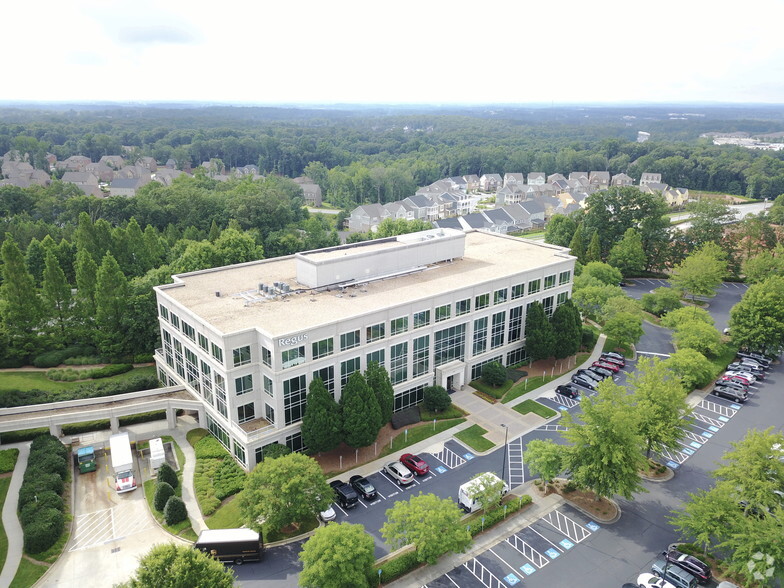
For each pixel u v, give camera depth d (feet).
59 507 171.53
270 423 197.06
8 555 155.43
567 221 465.47
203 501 176.45
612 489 166.71
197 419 229.04
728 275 418.10
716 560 154.30
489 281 249.14
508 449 208.13
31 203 508.94
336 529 140.36
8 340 264.72
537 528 169.48
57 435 209.15
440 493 183.93
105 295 277.44
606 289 318.45
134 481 188.24
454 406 236.43
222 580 119.14
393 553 157.99
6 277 265.95
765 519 141.38
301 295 231.91
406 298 227.61
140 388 243.19
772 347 277.85
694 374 247.09
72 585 146.92
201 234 438.40
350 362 207.62
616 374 268.62
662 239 435.12
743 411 238.07
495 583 148.56
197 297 229.45
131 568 152.66
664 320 307.17
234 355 189.78
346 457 201.77
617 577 150.61
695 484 190.08
